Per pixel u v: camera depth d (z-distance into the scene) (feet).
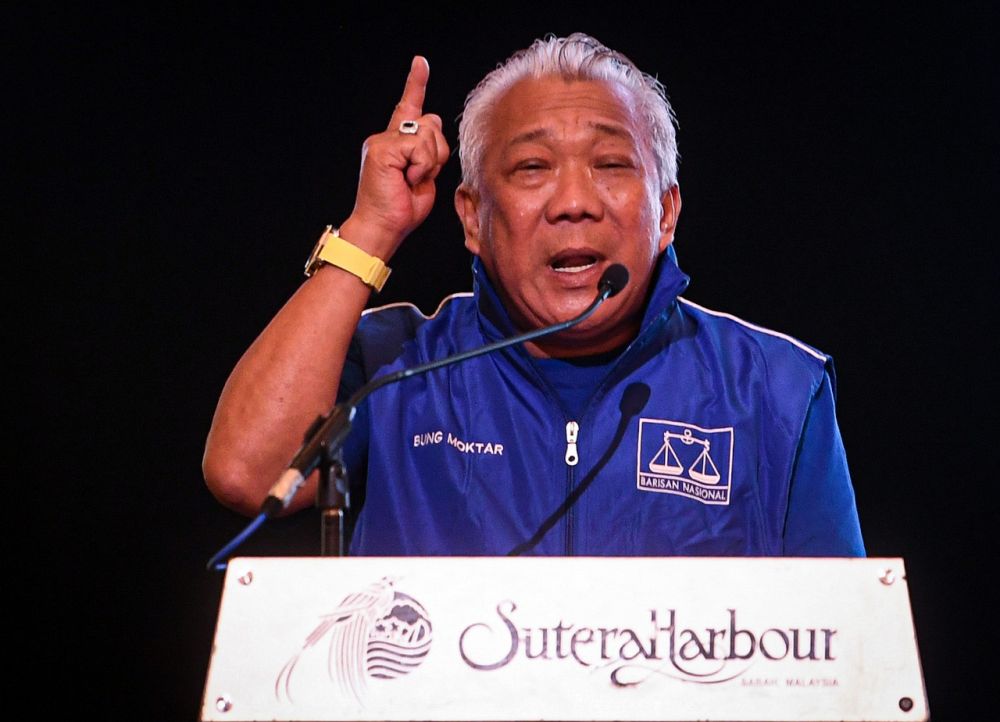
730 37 38.60
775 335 26.50
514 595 16.14
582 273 24.52
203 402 39.06
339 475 17.10
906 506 37.86
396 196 24.86
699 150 38.40
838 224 38.06
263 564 16.30
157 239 39.19
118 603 38.96
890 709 15.81
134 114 39.24
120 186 39.19
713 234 38.22
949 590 37.65
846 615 16.11
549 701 15.83
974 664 37.42
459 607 16.12
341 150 39.19
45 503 39.04
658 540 23.88
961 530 37.68
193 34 39.27
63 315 39.17
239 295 39.11
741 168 38.32
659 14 38.75
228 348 39.06
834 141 38.24
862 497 37.96
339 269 24.79
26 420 39.09
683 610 16.10
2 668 38.70
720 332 26.48
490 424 25.07
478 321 26.48
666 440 24.71
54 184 39.22
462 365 25.89
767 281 38.09
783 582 16.20
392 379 17.97
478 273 25.86
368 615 16.11
